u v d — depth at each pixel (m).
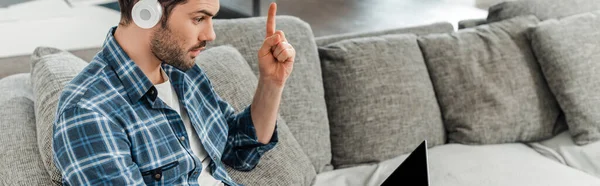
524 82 2.06
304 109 1.76
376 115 1.89
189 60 1.09
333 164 1.91
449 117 2.02
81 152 1.00
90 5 4.20
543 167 1.82
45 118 1.25
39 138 1.24
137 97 1.09
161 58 1.08
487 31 2.13
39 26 3.75
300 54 1.83
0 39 3.49
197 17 1.07
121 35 1.09
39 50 1.55
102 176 1.00
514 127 2.03
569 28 2.10
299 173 1.56
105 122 1.02
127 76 1.09
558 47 2.05
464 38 2.09
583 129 2.02
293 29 1.87
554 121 2.10
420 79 1.99
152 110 1.11
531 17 2.20
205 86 1.31
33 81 1.46
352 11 4.88
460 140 2.01
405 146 1.93
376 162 1.90
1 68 3.13
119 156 1.02
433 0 5.25
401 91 1.93
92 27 3.78
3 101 1.47
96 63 1.09
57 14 3.99
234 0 4.75
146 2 1.02
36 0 4.25
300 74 1.80
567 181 1.74
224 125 1.33
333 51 1.94
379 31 2.17
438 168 1.81
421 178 1.31
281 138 1.57
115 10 4.15
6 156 1.27
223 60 1.63
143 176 1.09
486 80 2.03
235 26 1.82
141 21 1.03
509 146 2.03
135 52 1.09
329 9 4.91
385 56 1.96
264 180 1.46
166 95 1.17
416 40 2.08
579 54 2.06
